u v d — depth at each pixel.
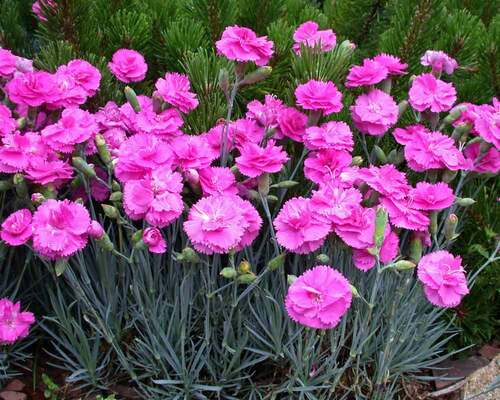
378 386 0.80
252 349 0.79
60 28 0.92
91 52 0.94
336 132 0.79
